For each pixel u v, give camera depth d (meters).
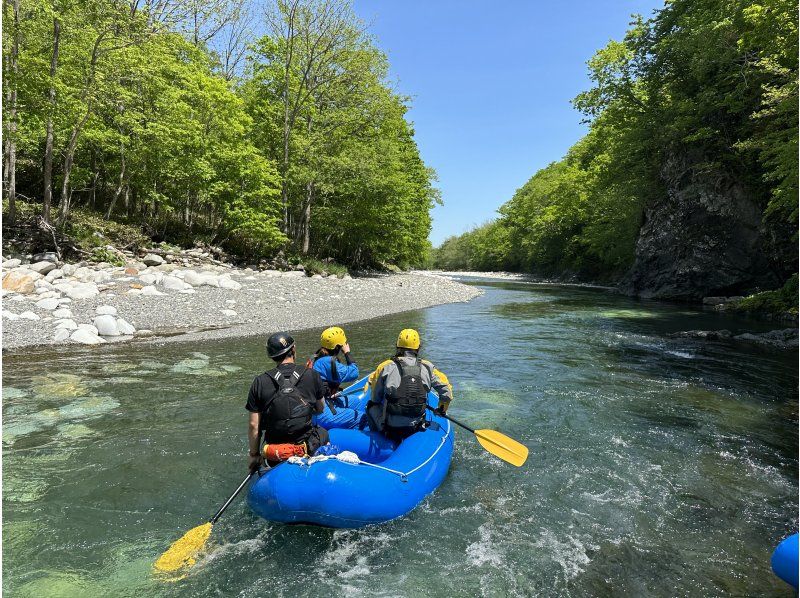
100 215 18.84
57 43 13.34
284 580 2.66
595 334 11.55
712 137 19.72
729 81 17.73
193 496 3.58
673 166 22.20
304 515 3.02
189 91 18.64
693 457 4.45
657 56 21.80
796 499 3.69
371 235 30.78
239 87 25.31
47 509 3.35
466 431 5.07
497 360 8.49
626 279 28.20
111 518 3.27
